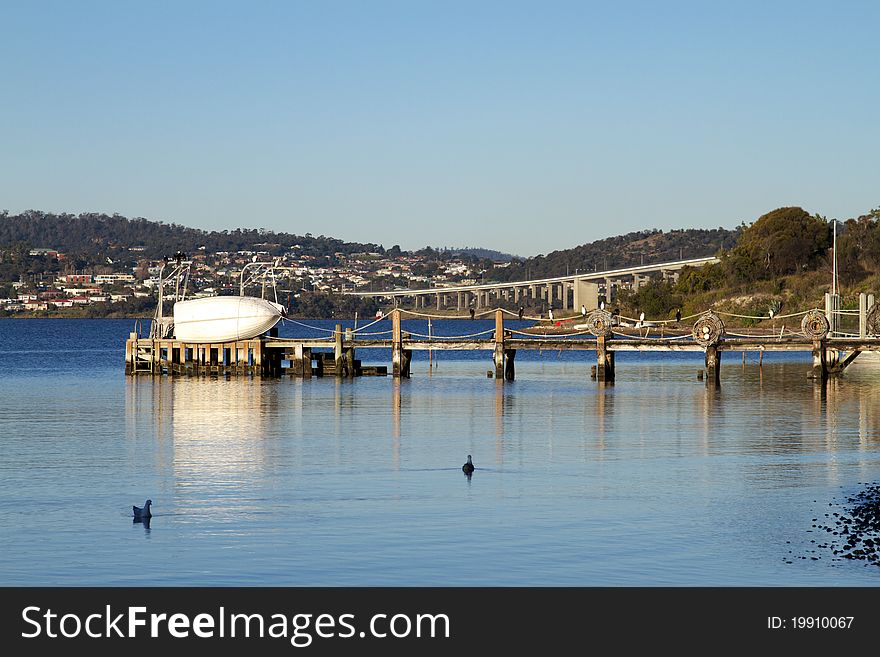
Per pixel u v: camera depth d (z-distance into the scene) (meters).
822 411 63.78
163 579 28.58
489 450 48.50
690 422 58.81
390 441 51.62
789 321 161.38
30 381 93.62
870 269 177.00
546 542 31.39
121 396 77.25
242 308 94.25
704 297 190.25
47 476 42.06
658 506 35.94
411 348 92.25
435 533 32.38
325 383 88.50
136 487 39.72
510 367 91.62
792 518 34.12
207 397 75.94
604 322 86.62
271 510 35.53
